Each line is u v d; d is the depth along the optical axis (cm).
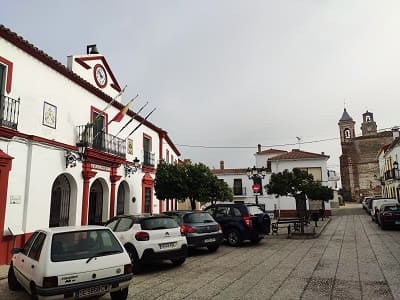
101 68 1652
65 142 1245
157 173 1819
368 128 6700
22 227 1014
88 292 527
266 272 813
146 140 2062
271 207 3525
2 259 937
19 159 1016
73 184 1291
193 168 1738
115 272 564
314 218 2205
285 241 1427
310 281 716
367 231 1767
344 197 5488
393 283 686
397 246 1192
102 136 1478
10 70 995
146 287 694
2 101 950
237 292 641
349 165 5475
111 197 1538
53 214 1282
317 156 3462
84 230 597
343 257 996
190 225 1090
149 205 1998
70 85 1295
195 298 608
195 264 938
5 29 953
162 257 843
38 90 1112
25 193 1034
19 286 695
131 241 845
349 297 598
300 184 1639
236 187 3719
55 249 543
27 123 1053
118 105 1666
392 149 3347
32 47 1062
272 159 3594
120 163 1609
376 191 5209
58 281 506
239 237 1277
